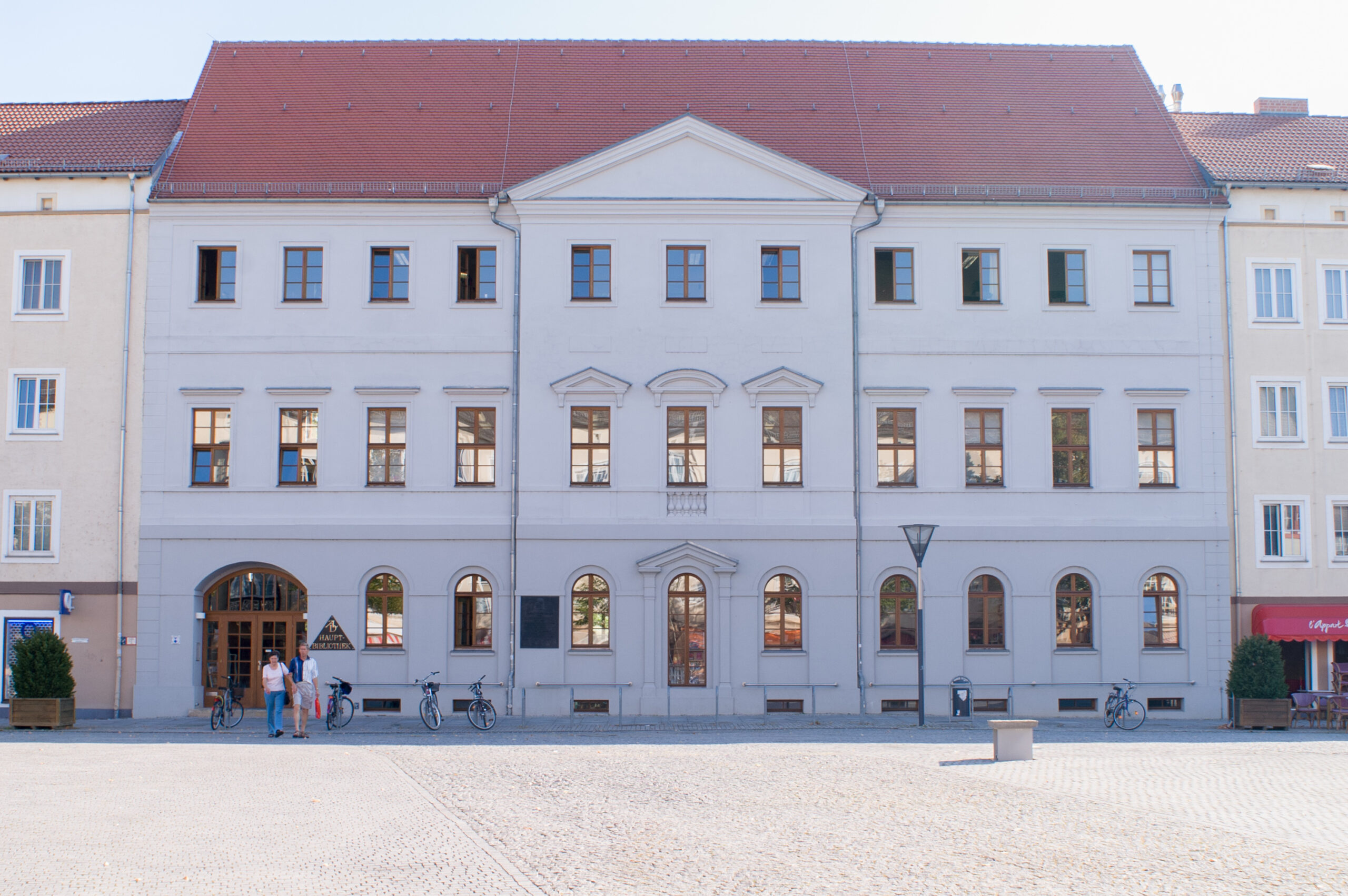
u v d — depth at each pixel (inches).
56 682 1070.4
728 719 1135.0
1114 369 1231.5
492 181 1247.5
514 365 1202.6
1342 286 1266.0
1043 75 1400.1
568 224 1216.2
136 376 1209.4
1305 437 1246.9
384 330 1209.4
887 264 1232.8
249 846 494.9
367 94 1341.0
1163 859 469.7
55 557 1190.3
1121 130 1342.3
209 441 1203.2
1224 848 490.3
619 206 1211.9
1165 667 1198.9
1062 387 1222.3
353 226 1218.6
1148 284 1248.2
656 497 1188.5
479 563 1181.1
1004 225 1238.3
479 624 1184.2
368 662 1171.9
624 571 1179.3
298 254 1221.1
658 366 1205.1
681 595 1182.9
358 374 1205.1
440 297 1211.2
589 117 1323.8
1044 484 1212.5
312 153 1269.7
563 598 1176.2
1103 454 1221.1
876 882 432.5
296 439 1202.6
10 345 1214.9
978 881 434.3
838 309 1213.1
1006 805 596.4
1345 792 641.0
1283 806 594.6
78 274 1221.1
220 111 1316.4
